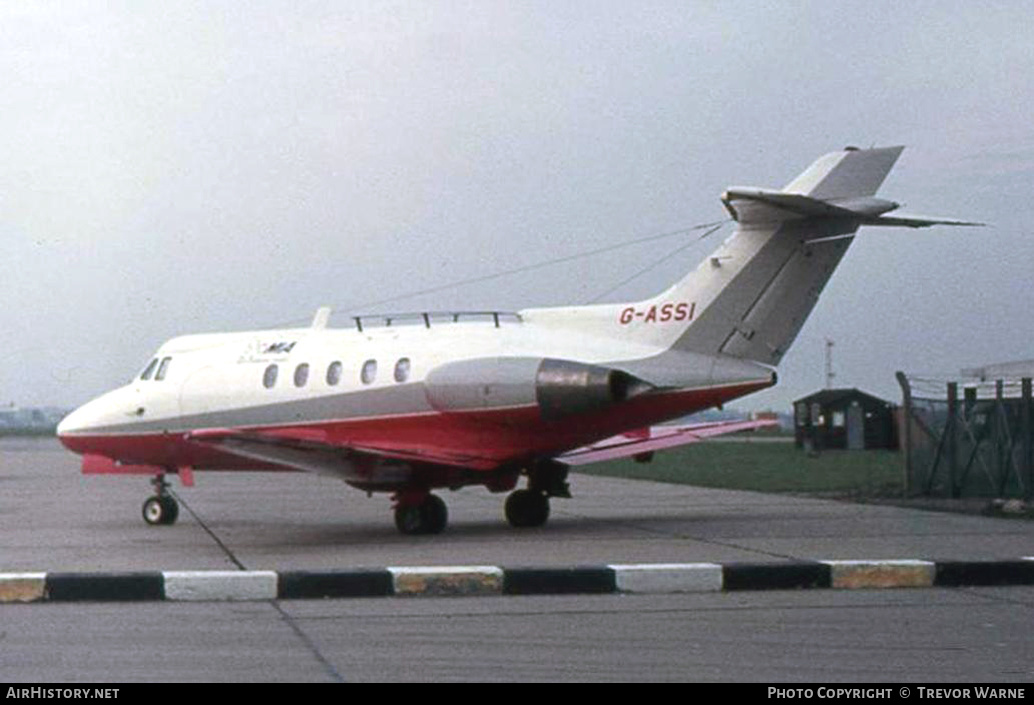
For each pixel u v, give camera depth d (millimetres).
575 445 23547
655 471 48906
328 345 25547
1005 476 29500
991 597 14508
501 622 12992
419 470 22828
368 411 24594
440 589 14734
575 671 10633
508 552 19406
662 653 11367
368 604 14180
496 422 23312
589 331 23719
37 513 28656
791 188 22578
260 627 12734
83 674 10531
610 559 18188
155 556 19266
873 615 13305
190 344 27250
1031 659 11055
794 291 22484
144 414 26547
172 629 12633
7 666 10867
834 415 77438
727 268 22797
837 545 19750
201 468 26547
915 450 32469
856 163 22344
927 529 22531
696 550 19219
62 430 27453
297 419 25266
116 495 36156
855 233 22312
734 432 27766
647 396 22828
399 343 24797
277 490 38781
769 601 14289
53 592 14352
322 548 20422
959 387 31344
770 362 22656
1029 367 41969
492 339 24000
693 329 22922
